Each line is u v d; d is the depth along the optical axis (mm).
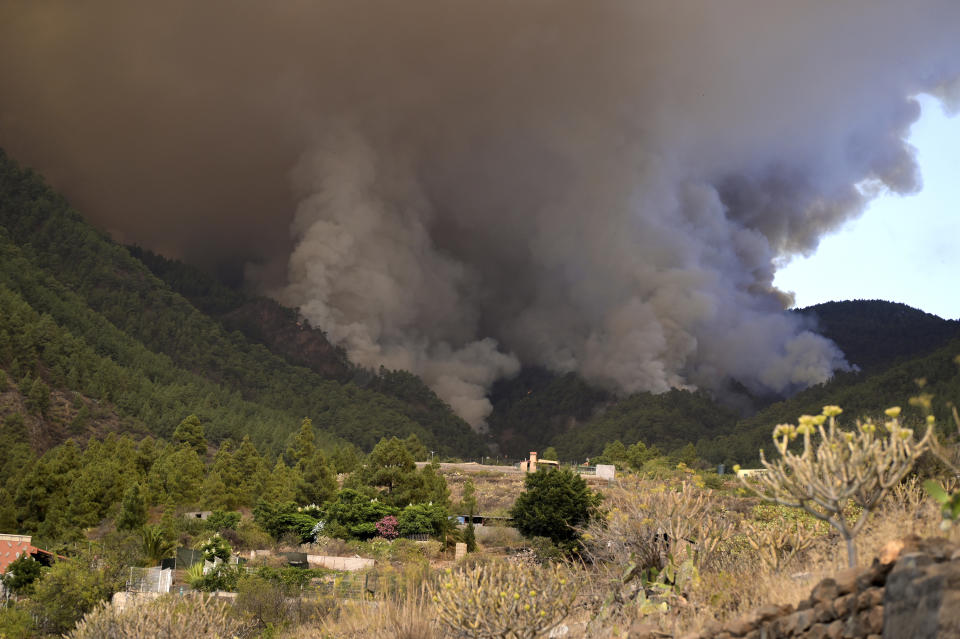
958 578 3369
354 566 48750
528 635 7734
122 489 70812
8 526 65062
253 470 90500
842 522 5191
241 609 22219
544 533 43688
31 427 196375
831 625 4520
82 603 33406
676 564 8727
